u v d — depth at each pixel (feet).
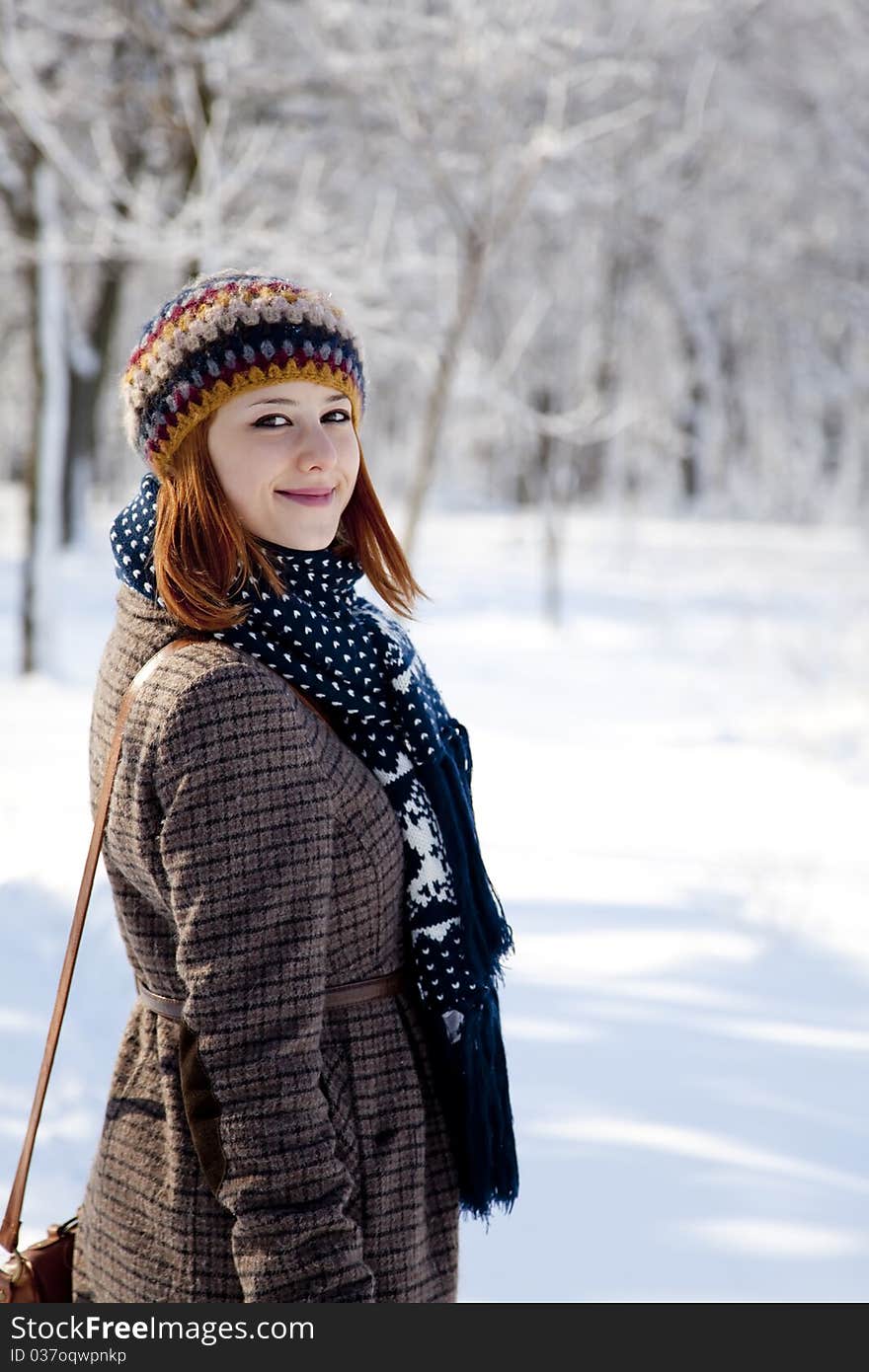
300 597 4.48
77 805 17.94
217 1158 4.09
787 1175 8.52
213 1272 4.21
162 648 4.28
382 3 31.63
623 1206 8.12
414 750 4.57
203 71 30.86
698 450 97.91
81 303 59.00
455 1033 4.65
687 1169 8.59
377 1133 4.34
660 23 35.01
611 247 63.98
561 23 33.96
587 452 93.76
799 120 61.87
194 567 4.22
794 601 49.03
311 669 4.35
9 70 29.63
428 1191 4.65
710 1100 9.60
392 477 112.88
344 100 34.50
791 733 25.43
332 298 4.58
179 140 34.22
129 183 35.60
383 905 4.39
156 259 31.55
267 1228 3.82
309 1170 3.86
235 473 4.37
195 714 3.98
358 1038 4.38
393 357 38.27
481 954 4.61
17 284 65.41
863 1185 8.42
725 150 63.62
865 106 56.03
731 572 59.11
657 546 71.41
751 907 14.17
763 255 73.31
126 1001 11.10
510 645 40.34
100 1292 4.55
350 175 38.34
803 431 94.73
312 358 4.39
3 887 13.29
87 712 27.07
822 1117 9.37
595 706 29.73
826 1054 10.48
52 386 31.83
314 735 4.25
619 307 69.10
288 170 37.01
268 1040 3.88
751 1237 7.78
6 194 34.91
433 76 31.07
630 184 45.73
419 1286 4.43
